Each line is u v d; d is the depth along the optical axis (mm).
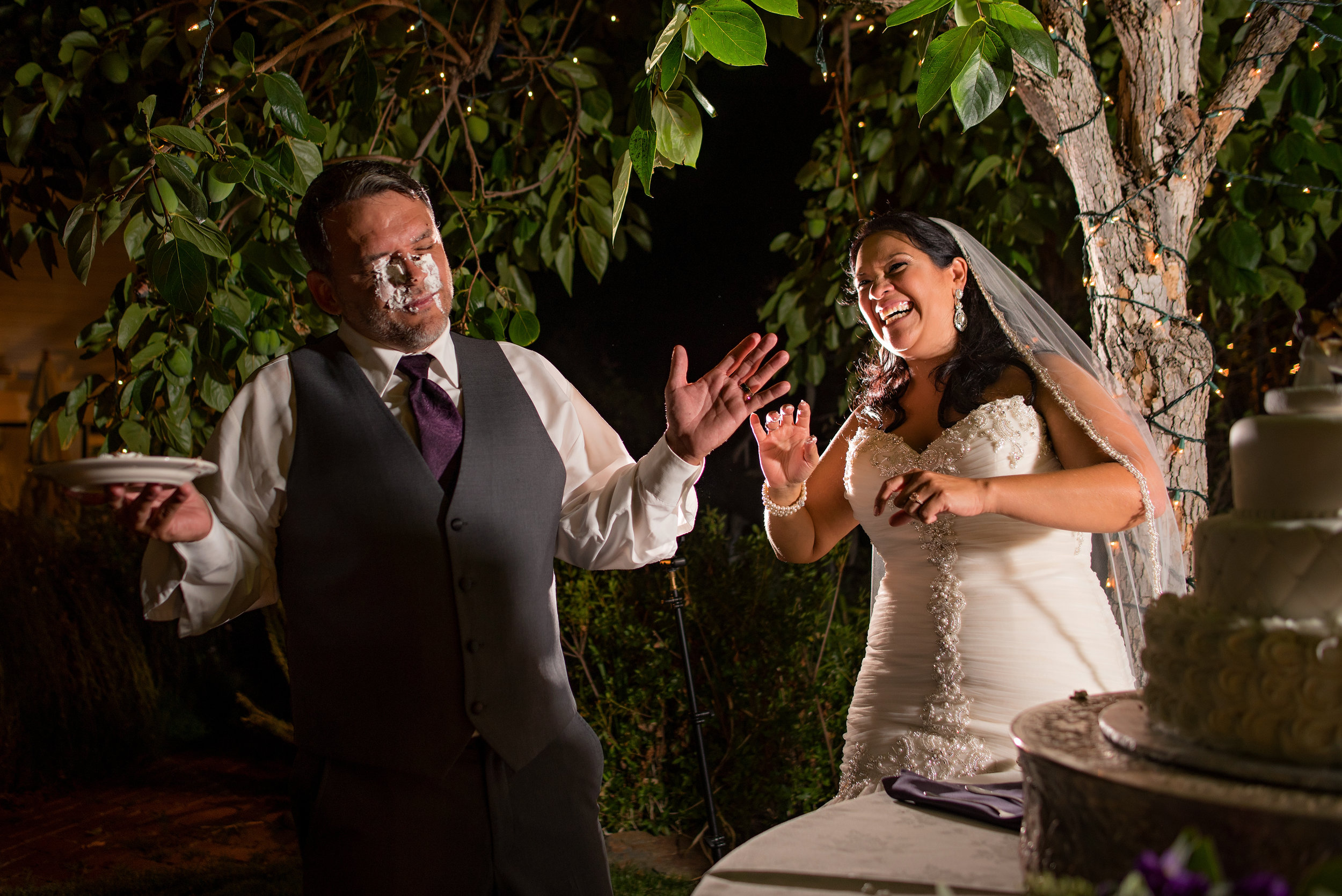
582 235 3703
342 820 1826
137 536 5730
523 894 1864
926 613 2111
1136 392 2627
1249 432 1093
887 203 4340
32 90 3469
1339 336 1143
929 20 1756
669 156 1966
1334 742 946
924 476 1788
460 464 1932
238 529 1922
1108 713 1214
